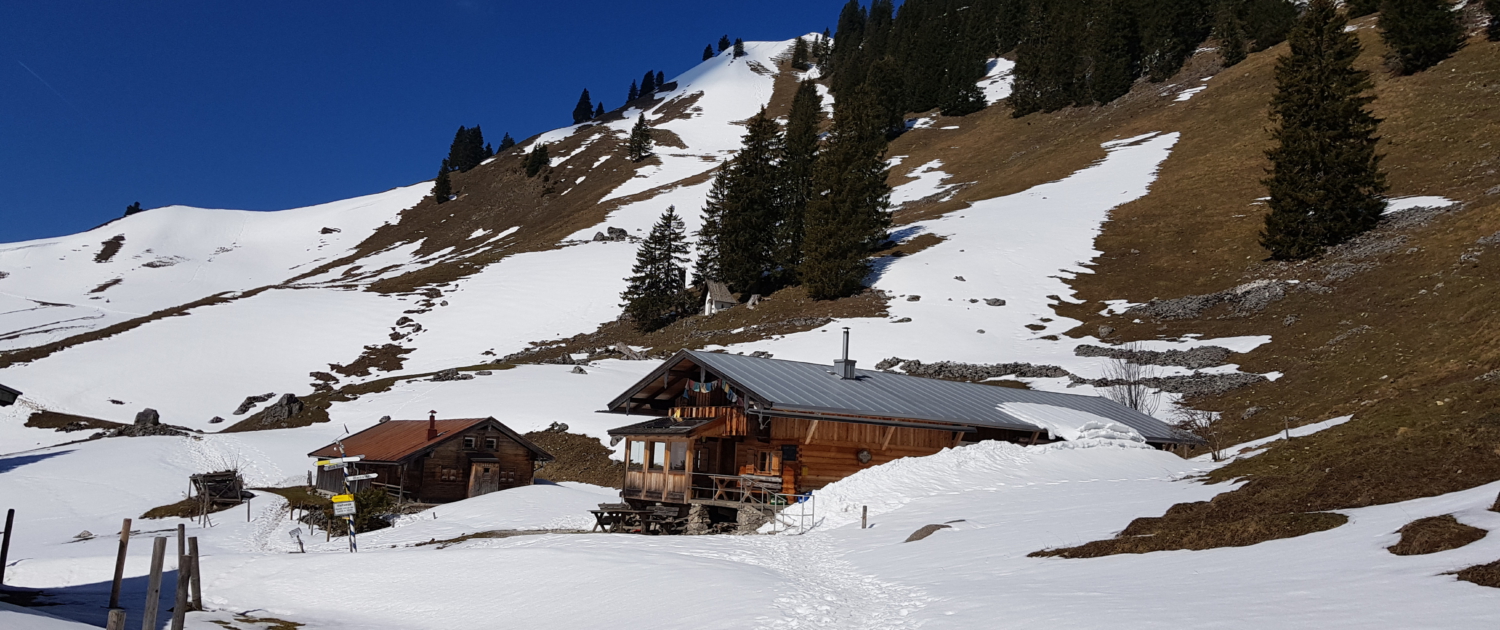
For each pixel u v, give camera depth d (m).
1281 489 17.94
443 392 64.75
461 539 30.31
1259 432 37.75
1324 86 65.69
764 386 28.81
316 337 86.94
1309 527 14.35
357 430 60.41
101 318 113.19
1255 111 100.94
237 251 169.50
